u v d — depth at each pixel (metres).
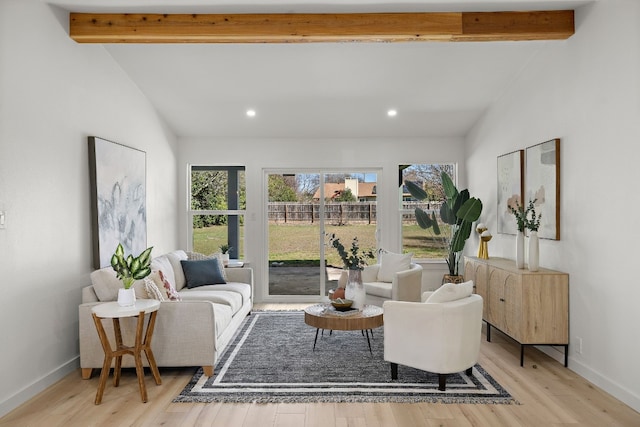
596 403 3.30
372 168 7.02
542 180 4.54
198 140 6.93
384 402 3.29
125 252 4.97
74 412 3.16
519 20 3.99
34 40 3.57
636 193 3.23
